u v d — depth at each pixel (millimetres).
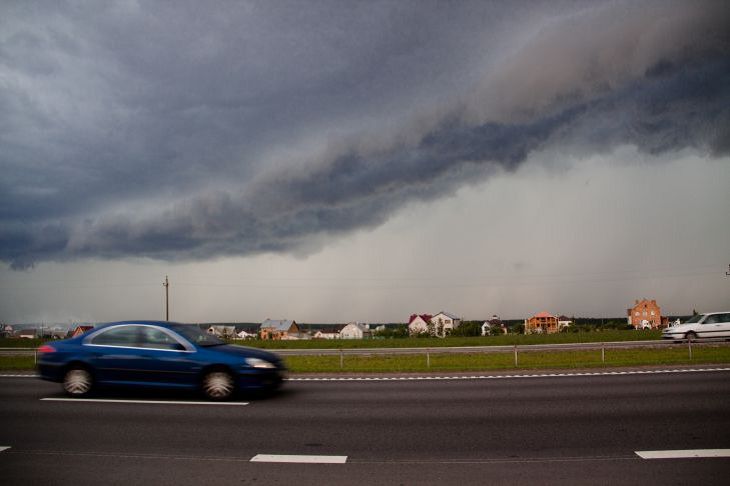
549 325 128750
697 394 10586
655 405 9398
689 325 30094
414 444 6875
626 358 21719
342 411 9227
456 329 76750
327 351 34000
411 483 5316
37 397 10742
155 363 10352
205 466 5922
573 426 7805
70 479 5449
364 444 6895
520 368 16516
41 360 10797
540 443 6848
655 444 6699
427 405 9797
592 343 35438
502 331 102375
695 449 6441
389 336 91375
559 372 15320
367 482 5355
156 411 9203
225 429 7801
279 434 7477
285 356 27391
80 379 10586
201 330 11594
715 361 16969
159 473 5660
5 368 18266
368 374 15531
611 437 7102
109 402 10086
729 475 5445
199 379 10273
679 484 5195
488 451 6500
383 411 9211
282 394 11305
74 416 8766
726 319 29547
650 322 111438
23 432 7602
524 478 5430
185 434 7477
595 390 11406
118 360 10469
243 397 10875
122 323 10898
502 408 9383
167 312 61812
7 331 65312
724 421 8000
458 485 5242
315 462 6070
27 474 5617
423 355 26922
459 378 14203
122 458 6242
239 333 130500
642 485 5172
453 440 7070
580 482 5289
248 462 6082
